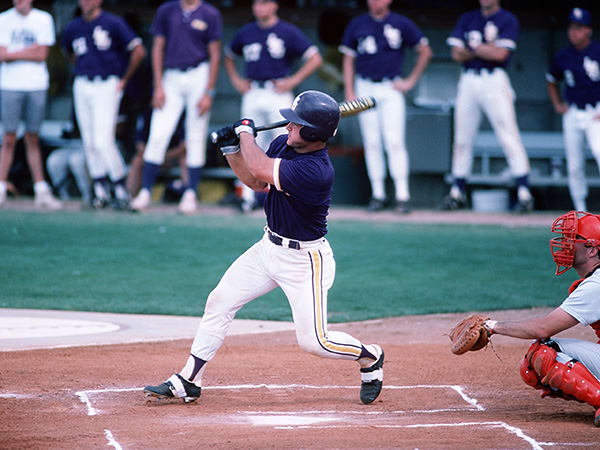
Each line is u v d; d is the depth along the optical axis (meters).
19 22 44.84
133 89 53.25
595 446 14.76
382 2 45.00
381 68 45.94
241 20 60.41
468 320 17.03
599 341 17.34
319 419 16.77
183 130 50.84
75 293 29.95
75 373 20.31
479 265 35.94
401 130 47.44
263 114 46.12
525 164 48.22
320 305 17.34
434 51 59.81
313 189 16.50
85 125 47.31
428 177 56.31
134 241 39.84
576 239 16.64
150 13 60.03
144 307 28.06
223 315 17.78
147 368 20.88
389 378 20.42
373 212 49.91
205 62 45.38
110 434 15.48
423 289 31.47
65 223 44.16
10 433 15.57
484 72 45.88
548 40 60.66
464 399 18.59
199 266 34.94
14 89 45.81
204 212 49.41
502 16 44.84
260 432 15.64
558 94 46.47
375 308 28.52
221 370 21.08
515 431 15.76
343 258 37.06
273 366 21.55
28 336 23.92
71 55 46.69
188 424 16.30
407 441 15.00
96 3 45.25
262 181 17.84
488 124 59.84
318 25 57.81
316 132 16.53
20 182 57.09
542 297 30.22
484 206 52.97
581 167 46.41
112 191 55.84
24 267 34.06
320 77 57.16
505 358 22.52
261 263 17.55
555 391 16.98
